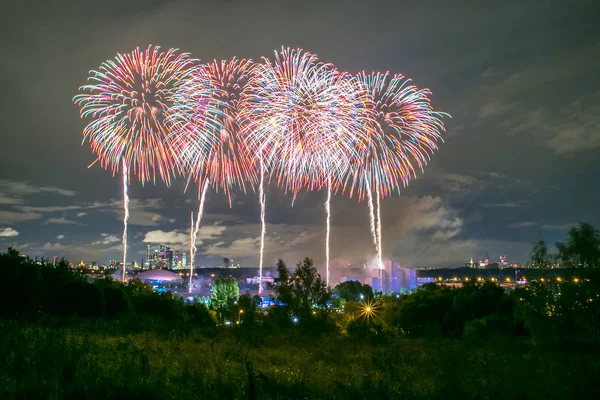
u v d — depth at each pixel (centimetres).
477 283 4588
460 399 1019
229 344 1841
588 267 3102
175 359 1309
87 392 818
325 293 3456
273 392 937
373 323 3747
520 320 3172
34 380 848
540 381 1182
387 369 1364
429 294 4688
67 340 1442
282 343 2112
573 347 2609
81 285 2983
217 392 919
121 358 1202
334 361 1571
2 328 1570
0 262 2780
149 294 3909
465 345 2330
